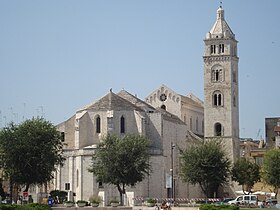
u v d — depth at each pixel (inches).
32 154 5482.3
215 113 7746.1
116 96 6860.2
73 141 6899.6
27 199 5295.3
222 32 7829.7
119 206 5359.3
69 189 6476.4
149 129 6879.9
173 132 7170.3
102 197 5876.0
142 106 7126.0
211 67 7819.9
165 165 6884.8
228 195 7436.0
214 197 6934.1
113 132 6569.9
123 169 5846.5
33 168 5492.1
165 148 6934.1
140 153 5920.3
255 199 6013.8
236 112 7849.4
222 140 7431.1
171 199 6254.9
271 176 6683.1
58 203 5797.2
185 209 5009.8
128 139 5954.7
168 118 7096.5
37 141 5546.3
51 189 6584.6
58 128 6939.0
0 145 5516.7
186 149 6904.5
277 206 5300.2
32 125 5605.3
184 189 7209.6
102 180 5905.5
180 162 6771.7
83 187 6314.0
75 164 6466.5
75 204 5580.7
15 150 5462.6
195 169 6491.1
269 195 7126.0
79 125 6614.2
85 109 6752.0
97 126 6688.0
